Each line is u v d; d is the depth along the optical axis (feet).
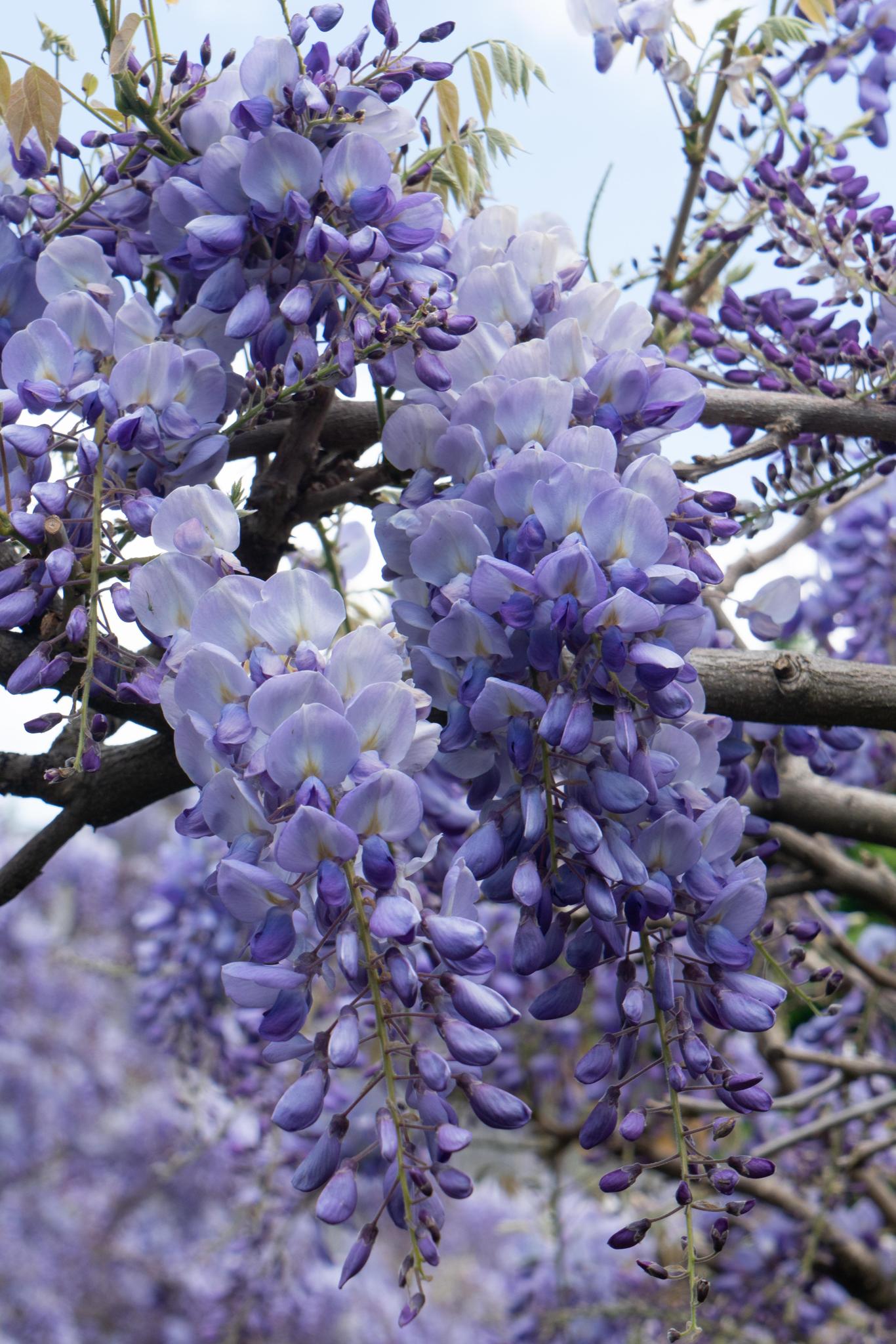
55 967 11.19
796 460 2.93
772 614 2.79
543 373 2.42
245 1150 5.35
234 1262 5.93
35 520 2.35
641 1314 5.36
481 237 2.61
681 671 2.33
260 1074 5.11
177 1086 5.68
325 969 2.23
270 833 2.19
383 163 2.43
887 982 4.08
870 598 4.71
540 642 2.27
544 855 2.31
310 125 2.45
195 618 2.24
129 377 2.40
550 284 2.53
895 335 2.90
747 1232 5.51
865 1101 4.61
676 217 3.33
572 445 2.33
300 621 2.24
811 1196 5.58
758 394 2.85
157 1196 11.72
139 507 2.34
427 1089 2.22
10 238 2.58
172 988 4.91
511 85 2.77
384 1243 11.56
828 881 3.40
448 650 2.32
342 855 2.14
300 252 2.44
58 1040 11.75
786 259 3.00
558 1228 5.66
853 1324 5.54
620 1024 2.34
